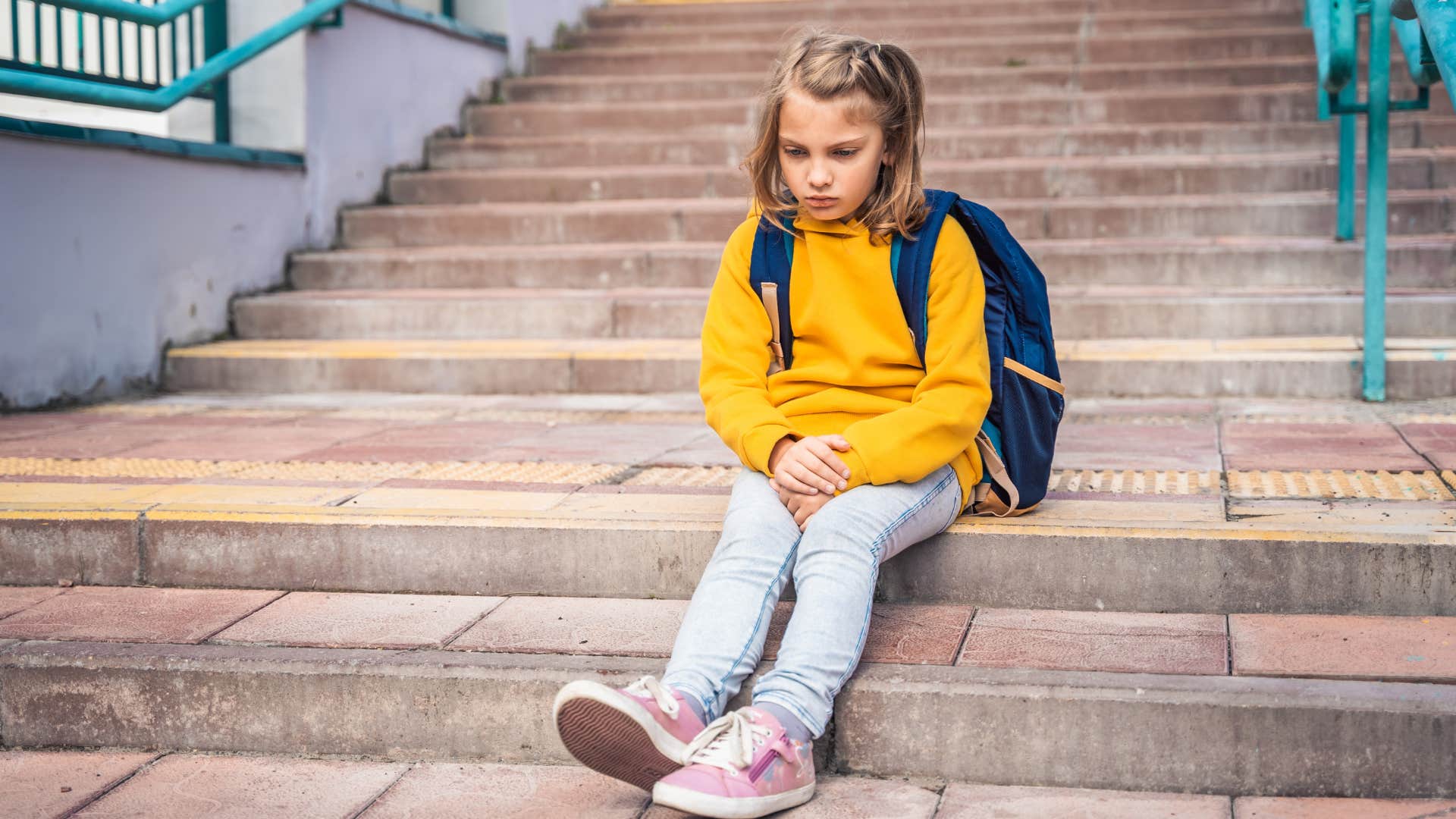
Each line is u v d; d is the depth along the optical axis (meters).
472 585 2.51
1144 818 1.86
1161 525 2.33
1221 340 4.22
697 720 1.86
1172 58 6.63
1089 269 4.80
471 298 4.89
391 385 4.44
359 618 2.38
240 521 2.56
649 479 2.89
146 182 4.63
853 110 2.04
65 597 2.54
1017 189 5.53
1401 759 1.87
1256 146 5.71
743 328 2.29
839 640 1.96
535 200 6.06
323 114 5.68
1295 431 3.27
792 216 2.24
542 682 2.10
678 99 6.96
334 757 2.18
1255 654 2.05
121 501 2.70
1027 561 2.32
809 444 2.08
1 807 1.99
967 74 6.56
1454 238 4.68
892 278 2.18
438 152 6.52
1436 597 2.19
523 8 7.44
